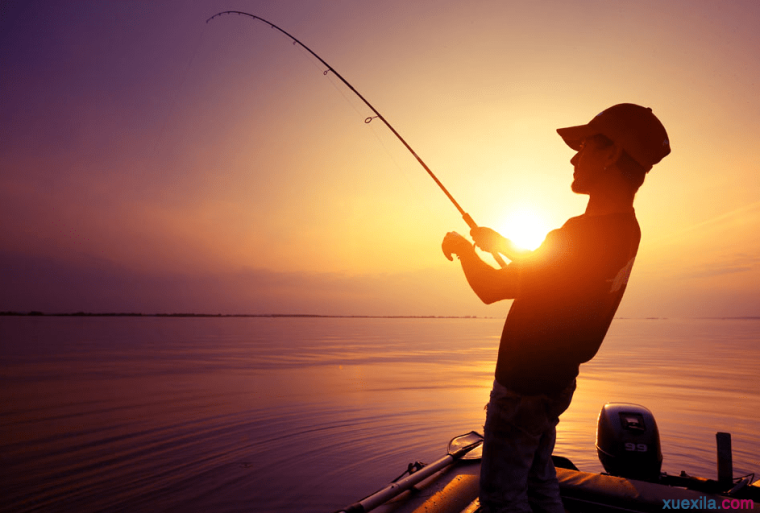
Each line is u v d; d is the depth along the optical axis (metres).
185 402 10.45
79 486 5.39
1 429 8.02
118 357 23.72
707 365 19.42
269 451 6.72
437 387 12.85
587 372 16.59
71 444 7.09
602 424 3.22
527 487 1.42
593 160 1.24
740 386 12.82
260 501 4.98
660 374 15.94
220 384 13.40
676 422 8.22
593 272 1.15
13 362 20.83
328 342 41.00
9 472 5.87
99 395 11.45
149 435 7.58
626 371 16.95
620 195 1.21
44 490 5.28
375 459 6.38
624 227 1.19
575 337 1.16
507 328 1.26
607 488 1.74
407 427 8.10
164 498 5.06
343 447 6.93
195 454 6.59
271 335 56.41
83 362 20.75
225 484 5.44
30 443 7.15
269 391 12.05
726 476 1.98
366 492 5.21
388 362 20.98
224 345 35.19
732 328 102.44
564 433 7.53
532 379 1.20
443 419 8.71
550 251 1.18
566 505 1.74
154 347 32.50
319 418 8.79
